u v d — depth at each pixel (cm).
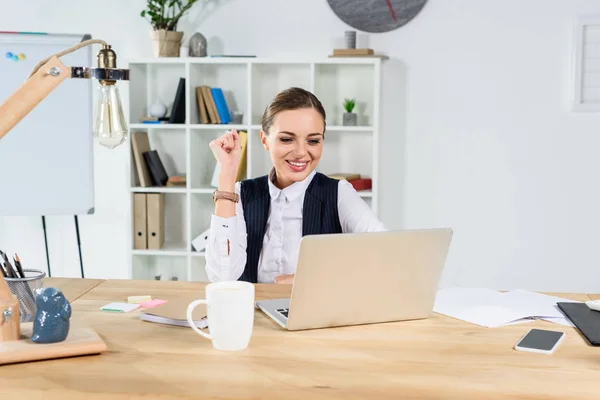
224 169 171
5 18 376
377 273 136
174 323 140
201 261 359
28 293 137
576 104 347
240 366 115
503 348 126
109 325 140
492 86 352
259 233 198
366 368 115
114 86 134
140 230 354
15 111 125
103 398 103
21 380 109
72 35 353
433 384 108
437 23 352
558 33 347
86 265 386
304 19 359
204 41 351
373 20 353
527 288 360
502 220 359
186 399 102
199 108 353
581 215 354
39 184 354
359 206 202
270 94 365
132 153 354
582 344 129
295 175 187
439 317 147
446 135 357
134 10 369
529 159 354
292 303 133
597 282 356
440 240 138
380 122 360
